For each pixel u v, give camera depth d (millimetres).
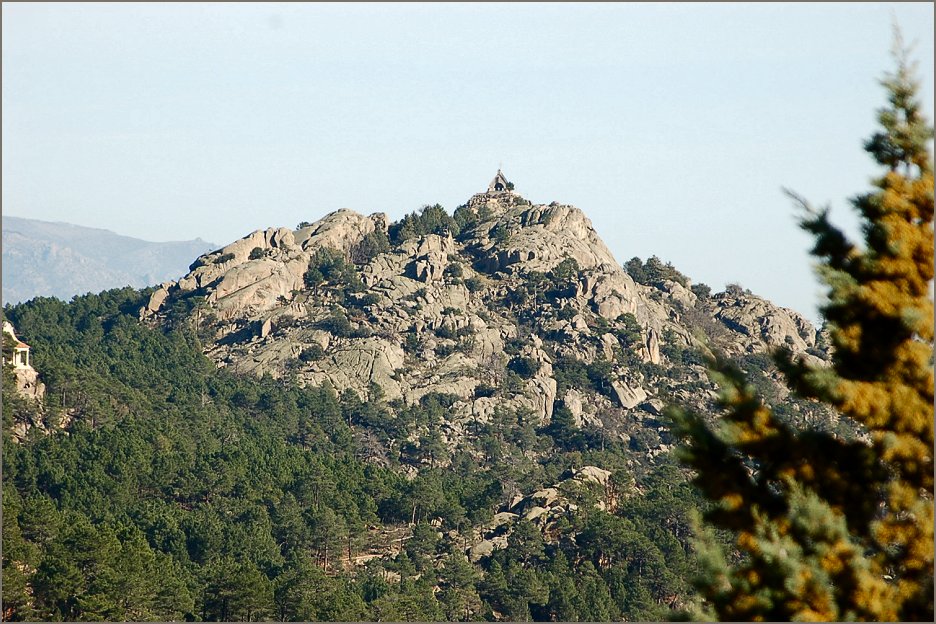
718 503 114375
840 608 103688
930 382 110938
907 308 109938
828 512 103875
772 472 113250
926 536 105688
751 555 109938
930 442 109500
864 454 111312
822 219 117875
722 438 113188
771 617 103688
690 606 111562
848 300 112938
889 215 114500
